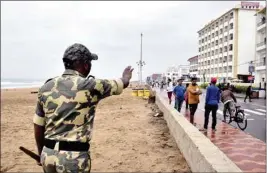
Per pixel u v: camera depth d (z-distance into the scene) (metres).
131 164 7.10
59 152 2.27
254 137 9.80
